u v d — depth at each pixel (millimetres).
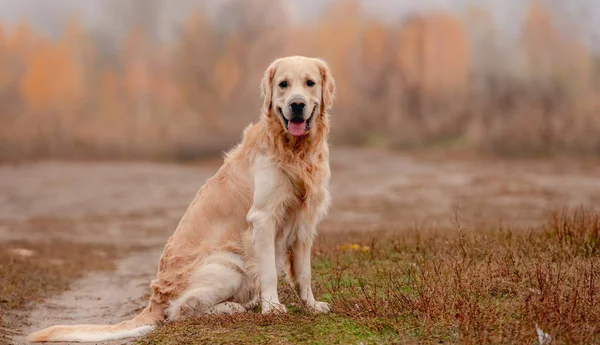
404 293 5988
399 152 43562
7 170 35469
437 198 20812
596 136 39312
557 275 5934
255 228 5840
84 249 13398
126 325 5922
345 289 6574
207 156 46844
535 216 14906
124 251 13305
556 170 29328
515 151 39500
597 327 4598
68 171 34719
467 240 7863
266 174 5844
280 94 5910
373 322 5102
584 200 18672
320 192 6008
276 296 5836
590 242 7625
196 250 6113
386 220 16234
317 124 6023
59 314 7445
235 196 6133
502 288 5910
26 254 12031
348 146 50312
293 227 6043
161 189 26812
